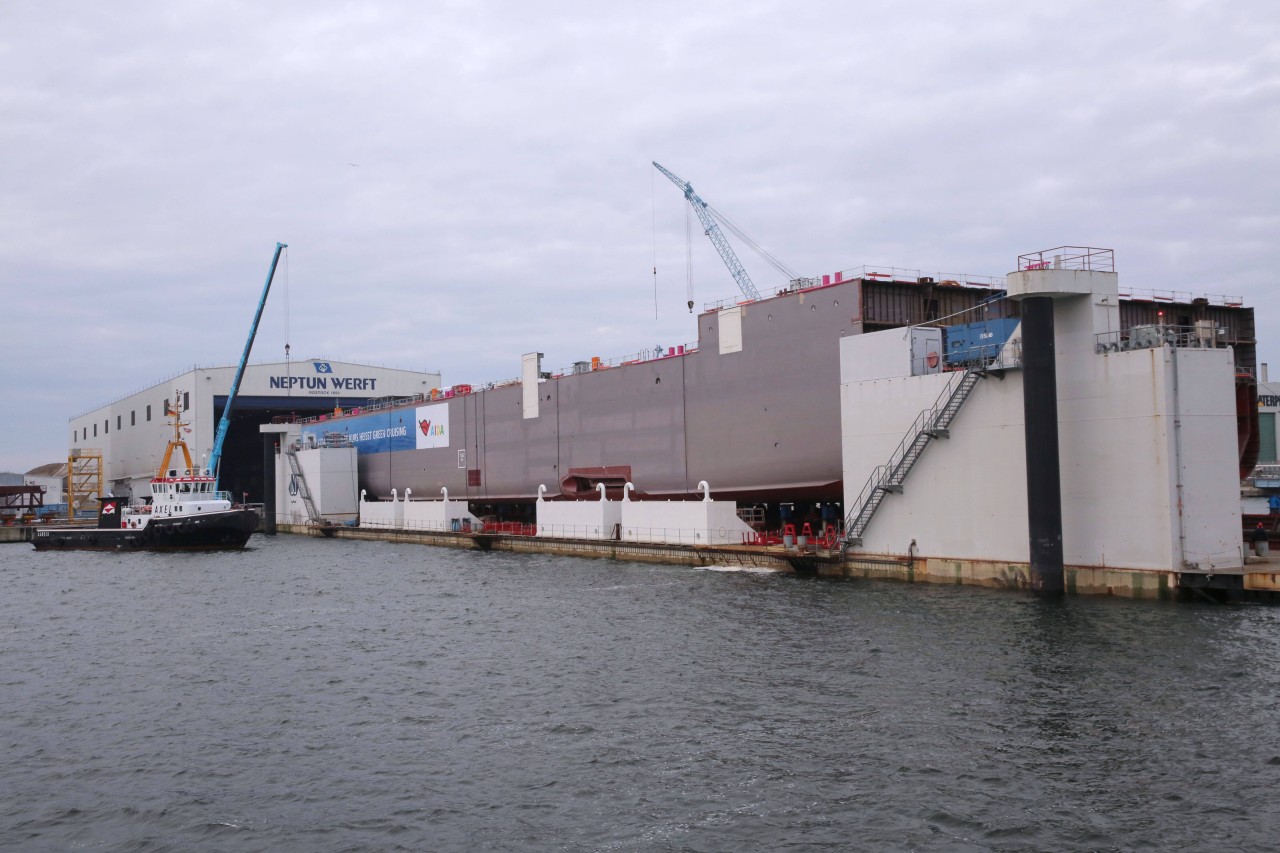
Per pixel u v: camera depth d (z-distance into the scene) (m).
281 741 29.41
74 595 65.75
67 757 28.69
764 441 67.69
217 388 144.12
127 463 177.62
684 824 22.20
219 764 27.56
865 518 55.16
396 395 158.50
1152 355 42.25
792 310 65.12
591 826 22.31
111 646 45.78
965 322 63.72
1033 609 41.84
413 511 107.12
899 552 53.09
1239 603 40.78
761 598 49.00
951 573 50.09
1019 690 30.34
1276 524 55.53
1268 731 26.05
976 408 48.75
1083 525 45.09
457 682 35.50
